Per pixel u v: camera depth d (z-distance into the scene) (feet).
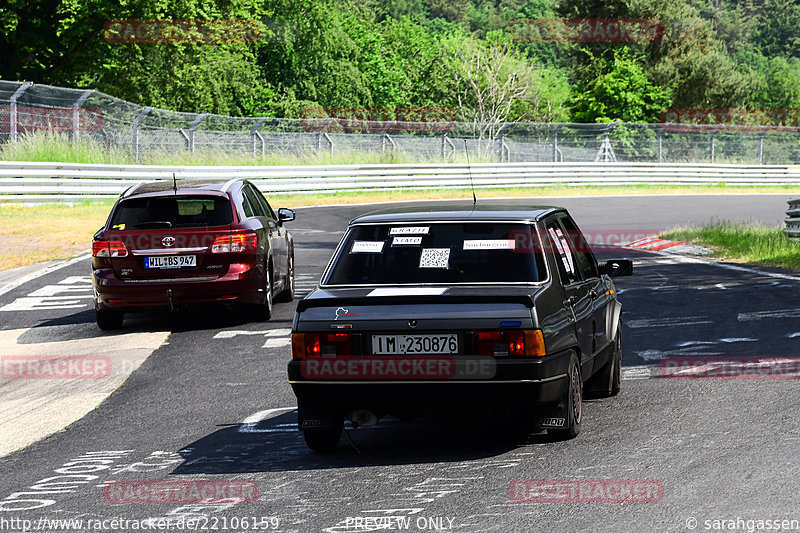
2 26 384.47
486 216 63.93
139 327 117.08
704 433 61.62
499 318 56.13
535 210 66.85
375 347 57.00
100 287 112.27
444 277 60.34
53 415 76.43
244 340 105.50
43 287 149.69
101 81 422.00
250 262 113.91
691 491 49.96
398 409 58.03
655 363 85.81
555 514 47.19
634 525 45.24
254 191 129.70
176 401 78.79
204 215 114.62
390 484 53.72
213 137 349.61
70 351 103.65
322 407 58.18
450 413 59.67
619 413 68.44
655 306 119.34
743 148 469.16
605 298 73.46
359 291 59.77
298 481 55.31
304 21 618.85
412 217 64.54
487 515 47.47
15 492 55.77
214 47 470.80
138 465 60.70
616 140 454.81
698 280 144.15
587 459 56.90
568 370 59.47
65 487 56.39
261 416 72.43
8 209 253.44
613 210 297.12
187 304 112.16
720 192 411.13
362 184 362.74
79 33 397.39
